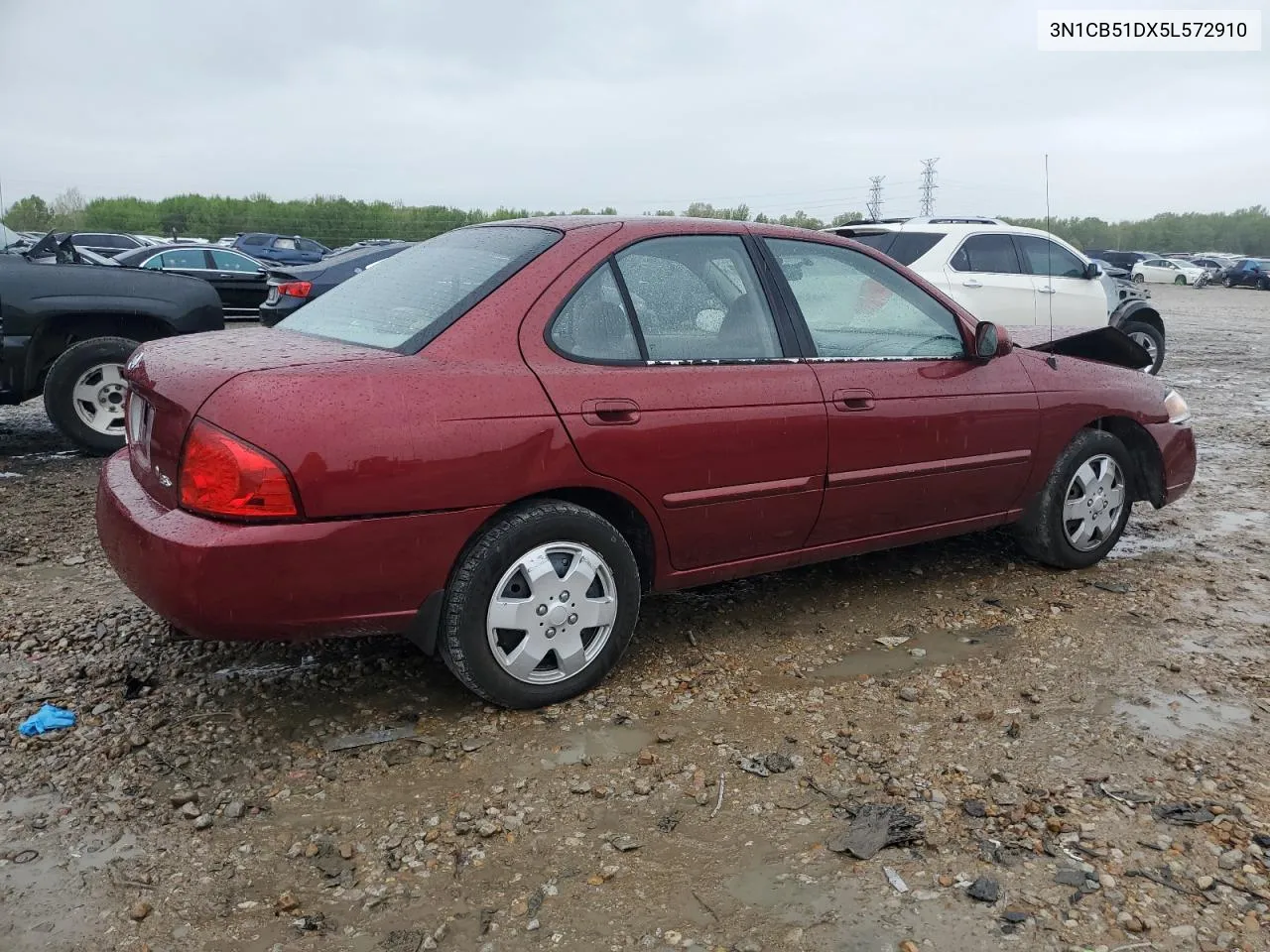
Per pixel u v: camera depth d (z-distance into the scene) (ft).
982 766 10.05
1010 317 32.60
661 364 11.27
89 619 13.26
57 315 21.80
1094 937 7.62
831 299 13.03
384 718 10.85
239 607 9.15
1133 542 17.80
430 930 7.67
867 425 12.67
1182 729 10.88
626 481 10.90
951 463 13.67
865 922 7.76
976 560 16.51
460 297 10.69
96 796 9.30
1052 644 13.16
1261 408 33.53
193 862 8.42
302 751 10.16
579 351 10.78
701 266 11.96
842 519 12.89
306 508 9.16
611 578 11.10
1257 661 12.69
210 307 23.52
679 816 9.16
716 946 7.50
